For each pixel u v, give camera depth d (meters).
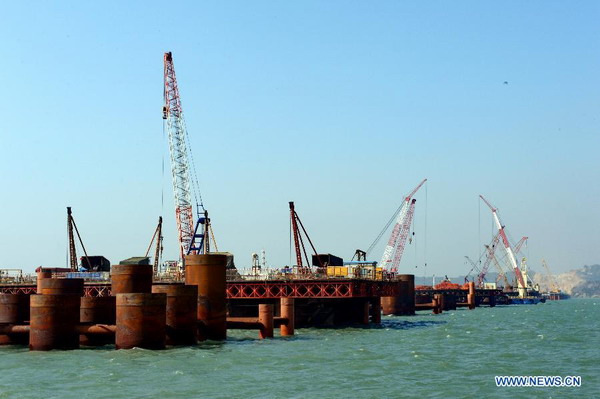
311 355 66.69
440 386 50.69
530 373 57.69
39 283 80.56
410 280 182.50
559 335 98.44
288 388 48.50
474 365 62.28
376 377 54.34
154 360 60.19
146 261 127.81
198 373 54.12
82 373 53.78
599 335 99.31
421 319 157.62
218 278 77.56
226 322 80.56
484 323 136.38
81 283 78.25
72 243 158.88
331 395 46.19
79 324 68.38
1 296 75.50
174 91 171.38
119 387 48.12
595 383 52.97
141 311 65.94
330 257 127.38
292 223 149.50
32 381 50.59
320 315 116.56
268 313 83.62
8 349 69.00
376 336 94.00
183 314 70.50
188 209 168.88
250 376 53.38
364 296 116.12
